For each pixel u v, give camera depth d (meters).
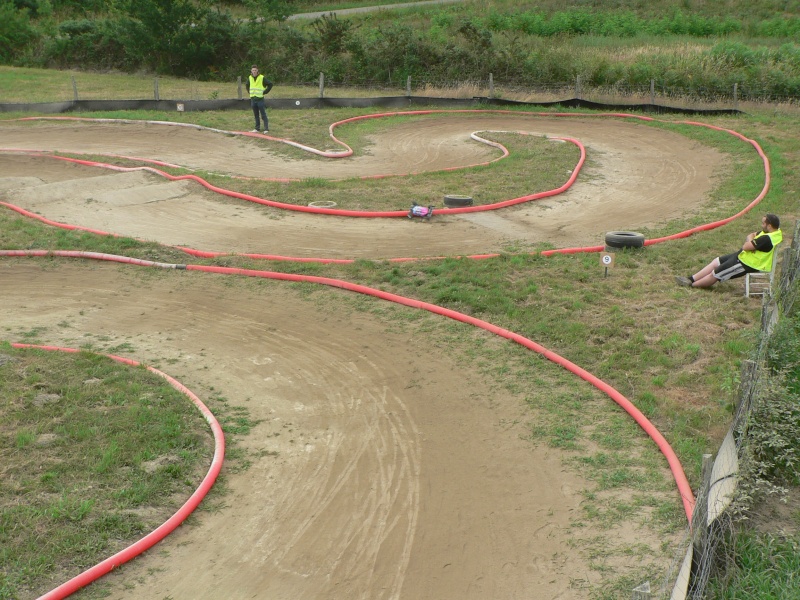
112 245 15.81
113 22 43.72
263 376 10.73
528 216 18.61
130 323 12.50
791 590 6.36
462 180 21.47
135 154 24.58
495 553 7.05
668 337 11.58
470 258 15.09
